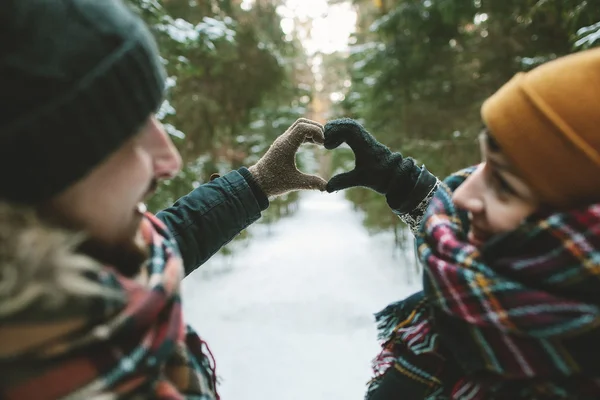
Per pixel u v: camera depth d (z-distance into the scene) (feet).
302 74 30.42
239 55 13.80
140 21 1.52
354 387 7.93
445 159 10.96
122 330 1.26
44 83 1.17
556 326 1.36
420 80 11.84
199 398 1.63
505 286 1.46
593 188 1.35
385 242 20.10
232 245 18.94
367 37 19.06
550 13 7.95
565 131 1.33
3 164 1.15
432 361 2.00
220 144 16.12
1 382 1.12
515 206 1.49
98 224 1.38
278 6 19.25
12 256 1.05
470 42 11.10
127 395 1.25
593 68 1.36
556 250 1.38
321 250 20.27
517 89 1.47
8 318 1.06
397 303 2.30
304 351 9.36
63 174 1.23
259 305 12.46
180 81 12.32
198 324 11.35
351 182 2.65
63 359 1.17
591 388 1.42
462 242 1.70
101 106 1.27
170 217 2.47
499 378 1.60
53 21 1.20
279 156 2.75
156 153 1.57
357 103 16.02
